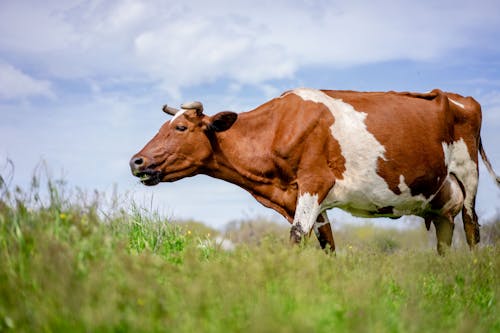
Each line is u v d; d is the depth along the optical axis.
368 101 10.85
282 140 10.32
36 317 5.40
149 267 6.63
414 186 10.95
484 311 7.23
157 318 5.48
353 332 5.46
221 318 5.51
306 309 5.67
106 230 7.67
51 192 7.49
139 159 10.32
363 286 6.47
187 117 10.48
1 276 6.09
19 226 6.96
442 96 11.45
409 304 6.61
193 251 8.12
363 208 11.04
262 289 6.23
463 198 11.91
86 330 5.18
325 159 10.37
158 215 10.08
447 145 11.41
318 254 7.70
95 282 5.67
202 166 10.62
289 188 10.56
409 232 17.98
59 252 6.09
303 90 10.67
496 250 9.49
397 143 10.68
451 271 8.30
